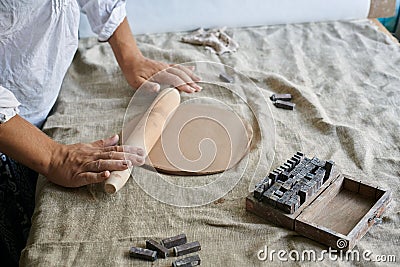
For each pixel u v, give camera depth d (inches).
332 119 41.8
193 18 58.6
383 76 47.4
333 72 48.7
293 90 45.3
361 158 36.4
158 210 33.1
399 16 67.0
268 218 31.6
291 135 39.8
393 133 39.5
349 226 30.7
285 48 53.7
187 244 29.8
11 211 46.8
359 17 59.3
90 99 46.5
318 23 58.7
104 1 44.8
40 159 35.4
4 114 33.9
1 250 50.5
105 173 34.3
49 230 32.1
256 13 58.6
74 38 43.5
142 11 57.8
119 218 32.7
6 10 37.2
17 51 39.9
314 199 31.9
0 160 44.1
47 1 38.8
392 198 32.9
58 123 43.1
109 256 29.8
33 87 42.3
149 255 29.2
